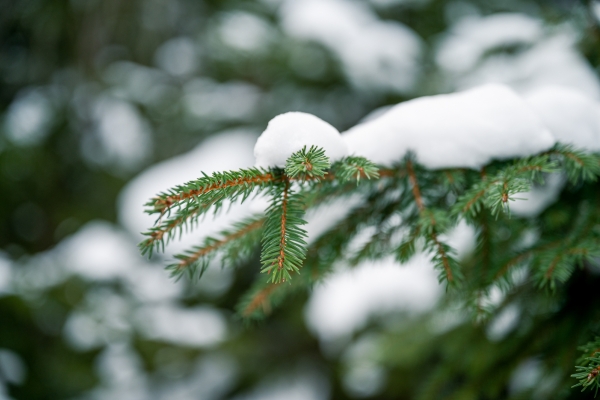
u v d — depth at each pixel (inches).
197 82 170.6
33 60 194.5
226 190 35.6
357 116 145.5
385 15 146.1
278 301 51.1
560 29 78.2
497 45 100.1
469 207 38.4
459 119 44.0
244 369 157.6
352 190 46.4
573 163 41.6
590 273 51.5
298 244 34.4
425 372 96.5
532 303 54.6
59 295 144.6
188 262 42.8
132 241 157.8
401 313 100.5
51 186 189.5
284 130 37.6
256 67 138.3
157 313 156.7
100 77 190.5
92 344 145.9
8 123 178.7
